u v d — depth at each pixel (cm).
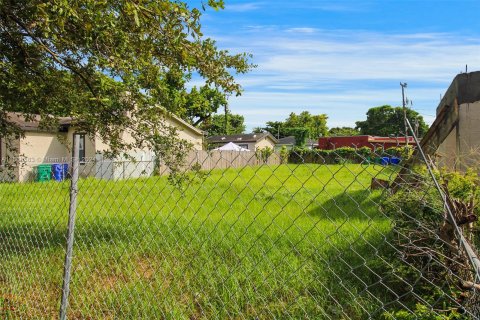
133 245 484
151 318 366
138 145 465
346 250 459
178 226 538
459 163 497
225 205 653
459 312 267
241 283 404
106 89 413
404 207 304
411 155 299
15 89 489
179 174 421
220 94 498
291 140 6266
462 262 268
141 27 336
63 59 412
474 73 594
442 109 637
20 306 410
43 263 477
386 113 7031
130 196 567
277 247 491
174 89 473
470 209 296
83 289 409
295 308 355
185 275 420
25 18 369
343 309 346
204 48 400
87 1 299
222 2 305
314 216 632
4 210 557
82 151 1819
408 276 338
